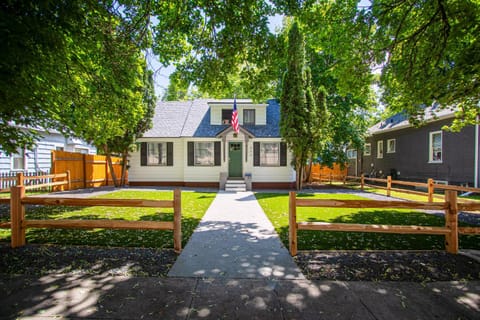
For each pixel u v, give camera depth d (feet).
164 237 16.40
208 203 30.91
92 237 16.30
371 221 21.44
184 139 51.47
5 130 16.46
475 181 40.19
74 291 9.35
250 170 51.01
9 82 11.84
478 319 7.82
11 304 8.47
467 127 41.57
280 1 17.52
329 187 53.36
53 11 11.49
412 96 19.29
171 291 9.42
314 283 10.09
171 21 18.94
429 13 17.30
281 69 52.29
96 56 17.08
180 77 22.00
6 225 14.55
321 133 45.57
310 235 17.29
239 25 17.78
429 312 8.18
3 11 10.14
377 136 67.56
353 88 23.08
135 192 40.40
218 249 14.08
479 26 14.39
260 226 19.36
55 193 37.63
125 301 8.71
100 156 51.57
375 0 19.20
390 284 10.02
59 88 18.16
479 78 15.08
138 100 25.90
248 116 54.19
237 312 8.11
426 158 49.96
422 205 13.42
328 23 21.71
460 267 11.57
